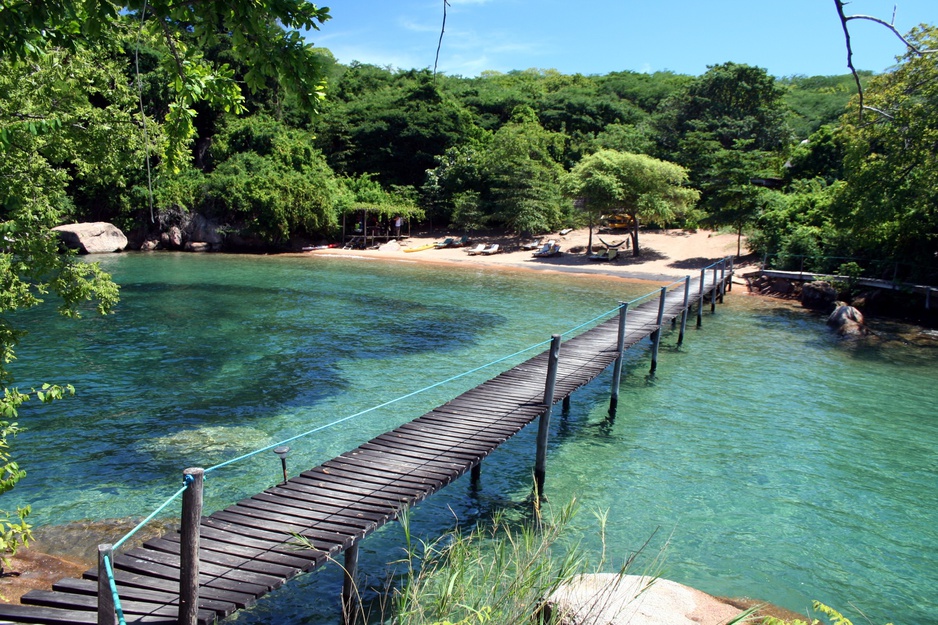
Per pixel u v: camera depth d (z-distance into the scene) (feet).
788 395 55.67
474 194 162.09
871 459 42.14
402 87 220.64
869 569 29.66
